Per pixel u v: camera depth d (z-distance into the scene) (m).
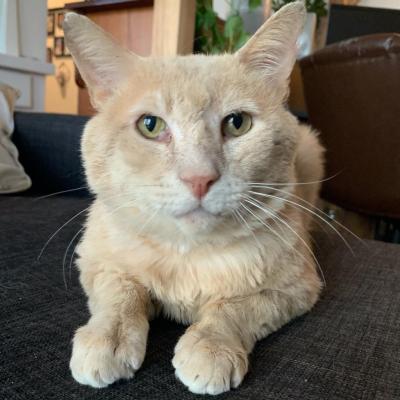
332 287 0.26
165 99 0.20
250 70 0.23
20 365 0.16
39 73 0.62
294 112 0.67
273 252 0.21
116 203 0.21
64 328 0.19
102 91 0.22
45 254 0.27
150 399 0.15
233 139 0.21
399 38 0.40
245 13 0.56
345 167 0.52
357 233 0.61
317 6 0.75
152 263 0.21
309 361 0.17
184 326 0.20
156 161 0.19
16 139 0.47
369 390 0.16
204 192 0.18
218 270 0.20
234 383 0.15
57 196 0.45
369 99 0.45
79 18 0.21
